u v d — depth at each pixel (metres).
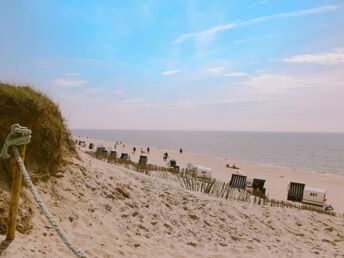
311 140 194.12
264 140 183.50
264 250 7.24
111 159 16.59
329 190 26.95
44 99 6.74
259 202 12.78
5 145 4.07
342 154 92.44
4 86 6.10
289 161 69.94
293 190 17.95
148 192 8.41
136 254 5.29
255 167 43.50
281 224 9.72
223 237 7.52
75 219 5.73
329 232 10.15
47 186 5.96
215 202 9.65
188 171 21.17
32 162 5.94
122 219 6.61
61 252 4.52
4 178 5.22
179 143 131.88
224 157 71.44
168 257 5.53
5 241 4.17
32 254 4.11
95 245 5.13
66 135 7.61
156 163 34.78
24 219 4.79
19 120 5.82
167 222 7.29
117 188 7.61
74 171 7.02
